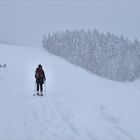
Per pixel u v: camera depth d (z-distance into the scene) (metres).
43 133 8.63
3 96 17.88
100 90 16.83
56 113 11.16
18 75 41.78
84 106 11.47
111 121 8.91
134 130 7.65
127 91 15.05
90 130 8.26
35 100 15.05
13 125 9.87
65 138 7.91
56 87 27.58
